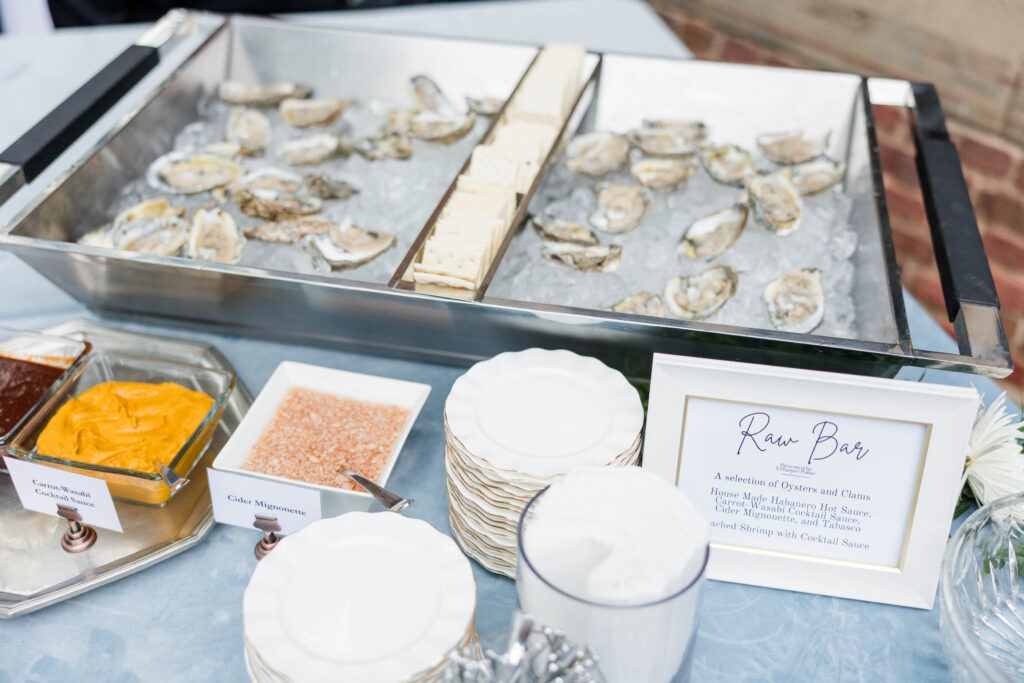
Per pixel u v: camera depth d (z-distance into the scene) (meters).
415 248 1.17
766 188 1.56
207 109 1.76
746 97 1.71
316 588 0.79
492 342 1.17
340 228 1.44
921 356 1.00
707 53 3.22
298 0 2.93
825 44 2.81
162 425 1.07
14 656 0.92
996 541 0.89
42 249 1.16
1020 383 2.62
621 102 1.75
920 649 0.94
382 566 0.82
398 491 1.09
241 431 1.05
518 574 0.74
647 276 1.36
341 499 0.97
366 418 1.12
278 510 0.98
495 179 1.33
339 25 1.83
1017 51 2.30
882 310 1.17
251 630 0.75
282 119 1.77
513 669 0.68
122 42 2.03
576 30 2.14
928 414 0.87
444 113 1.77
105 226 1.41
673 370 0.89
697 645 0.94
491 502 0.91
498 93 1.79
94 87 1.53
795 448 0.91
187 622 0.96
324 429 1.10
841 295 1.34
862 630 0.95
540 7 2.23
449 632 0.76
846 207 1.52
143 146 1.57
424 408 1.21
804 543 0.96
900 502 0.92
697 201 1.55
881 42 2.65
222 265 1.14
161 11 2.94
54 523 1.05
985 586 0.91
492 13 2.20
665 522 0.73
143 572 1.01
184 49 1.94
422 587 0.80
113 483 1.01
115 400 1.09
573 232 1.43
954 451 0.88
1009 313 2.60
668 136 1.70
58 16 2.88
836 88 1.66
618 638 0.70
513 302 1.07
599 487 0.76
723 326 1.03
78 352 1.14
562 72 1.59
